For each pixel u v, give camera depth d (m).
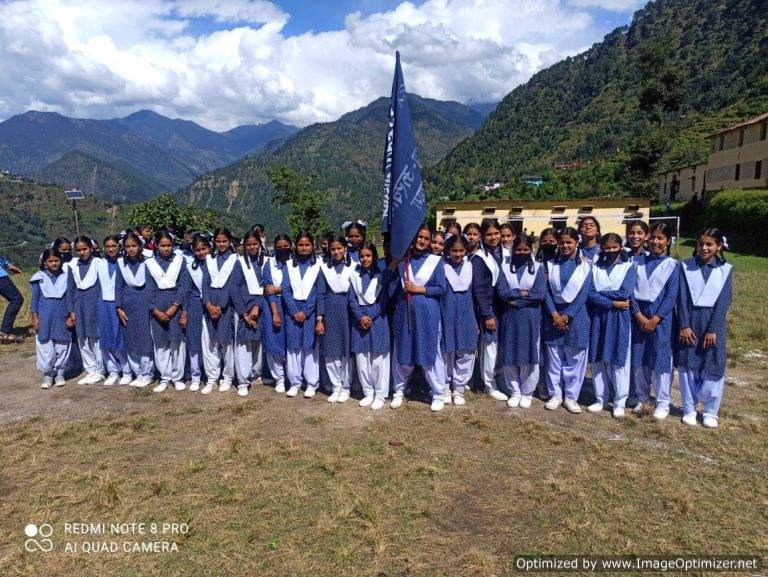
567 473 3.96
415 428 4.80
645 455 4.25
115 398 5.68
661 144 44.56
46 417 5.17
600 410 5.21
